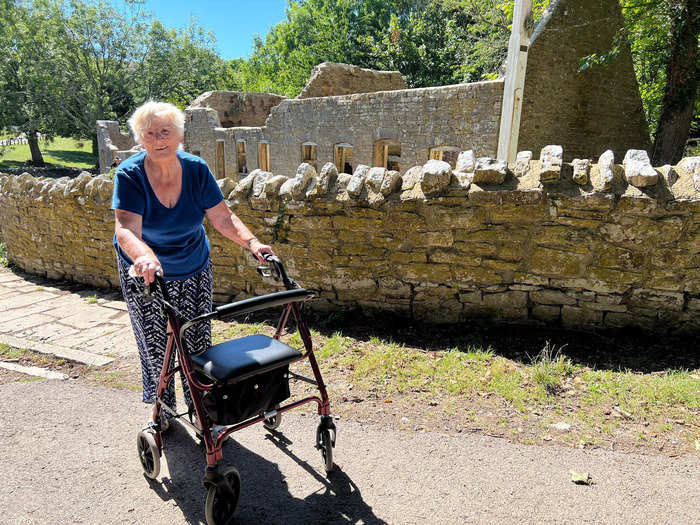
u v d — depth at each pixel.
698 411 3.08
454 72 27.02
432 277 4.61
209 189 2.79
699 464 2.66
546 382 3.48
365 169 4.81
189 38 43.97
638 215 3.87
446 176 4.31
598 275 4.11
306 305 5.21
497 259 4.37
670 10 11.11
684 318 3.98
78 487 2.63
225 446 3.02
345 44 37.28
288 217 5.05
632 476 2.60
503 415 3.20
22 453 2.95
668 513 2.34
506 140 8.45
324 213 4.86
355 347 4.31
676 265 3.89
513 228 4.25
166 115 2.44
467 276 4.50
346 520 2.35
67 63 40.50
